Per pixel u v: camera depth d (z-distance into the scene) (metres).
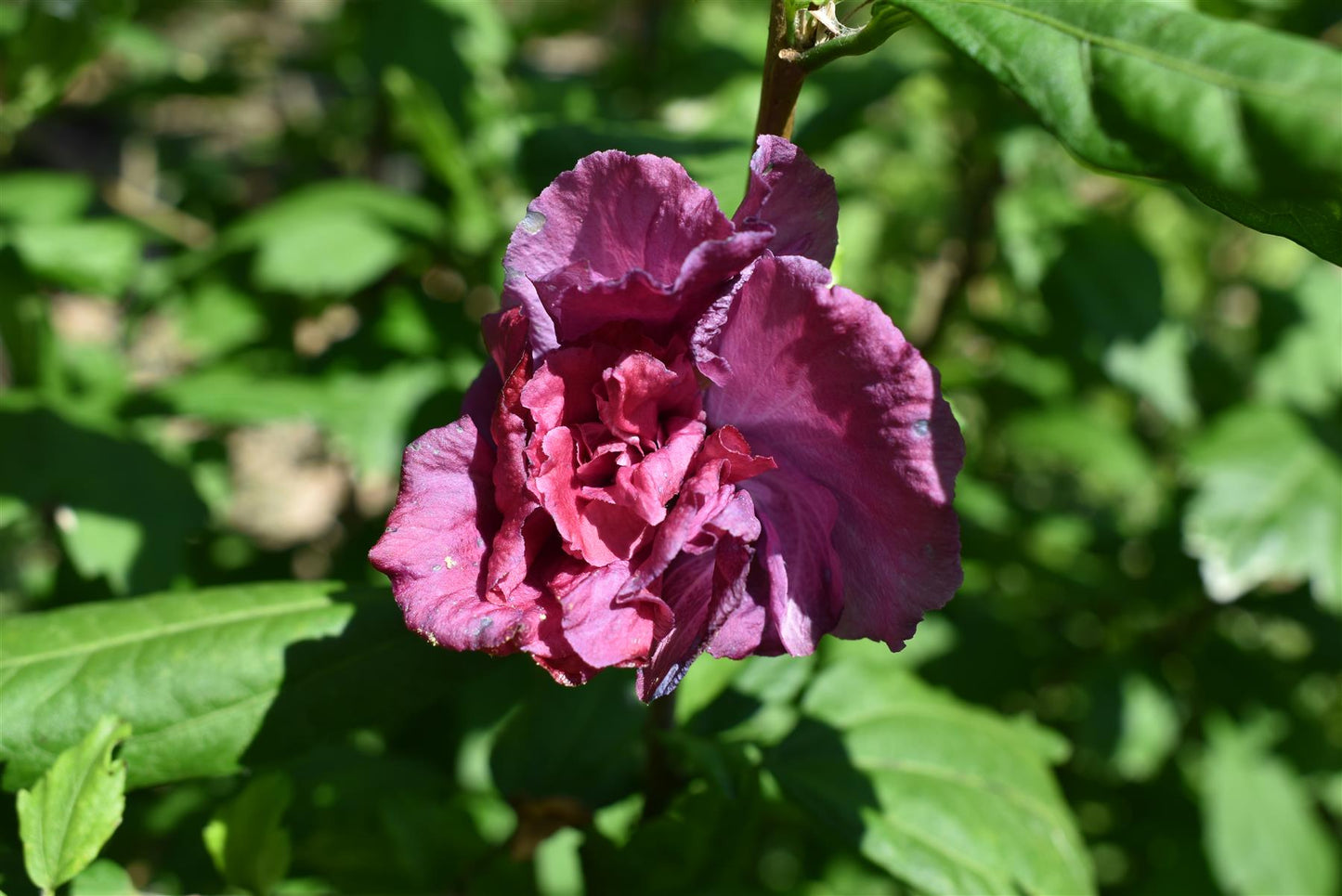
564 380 0.22
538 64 0.68
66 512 0.36
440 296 0.48
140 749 0.26
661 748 0.29
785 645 0.23
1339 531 0.44
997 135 0.44
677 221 0.22
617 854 0.30
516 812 0.30
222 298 0.48
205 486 0.51
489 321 0.23
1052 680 0.49
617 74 0.61
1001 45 0.21
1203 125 0.20
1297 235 0.21
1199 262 0.62
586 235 0.22
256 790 0.28
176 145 0.66
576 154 0.31
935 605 0.22
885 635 0.22
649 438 0.22
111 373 0.47
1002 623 0.47
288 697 0.27
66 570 0.39
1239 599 0.48
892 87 0.41
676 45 0.60
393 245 0.44
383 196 0.46
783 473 0.23
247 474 0.81
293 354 0.48
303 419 0.41
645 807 0.30
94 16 0.46
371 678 0.27
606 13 0.66
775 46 0.23
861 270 0.52
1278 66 0.20
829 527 0.22
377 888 0.32
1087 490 0.61
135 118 0.78
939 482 0.21
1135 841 0.49
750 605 0.23
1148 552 0.49
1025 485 0.59
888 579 0.22
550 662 0.22
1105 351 0.45
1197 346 0.54
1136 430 0.59
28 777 0.26
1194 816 0.49
